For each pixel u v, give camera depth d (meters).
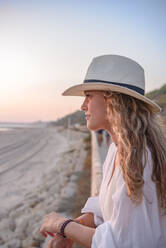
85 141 33.81
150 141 1.04
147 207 0.93
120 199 0.93
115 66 1.14
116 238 0.91
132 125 1.03
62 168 15.55
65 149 29.05
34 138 52.28
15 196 10.06
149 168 0.95
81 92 1.40
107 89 1.13
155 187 0.94
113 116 1.12
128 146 0.99
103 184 1.25
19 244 5.45
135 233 0.90
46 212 7.34
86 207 1.46
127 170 0.94
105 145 11.34
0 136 52.03
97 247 0.94
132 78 1.13
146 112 1.10
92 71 1.19
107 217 1.11
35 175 14.45
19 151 27.08
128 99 1.11
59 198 8.53
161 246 0.95
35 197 9.55
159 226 0.93
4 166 17.56
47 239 5.29
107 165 1.26
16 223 6.84
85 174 11.30
